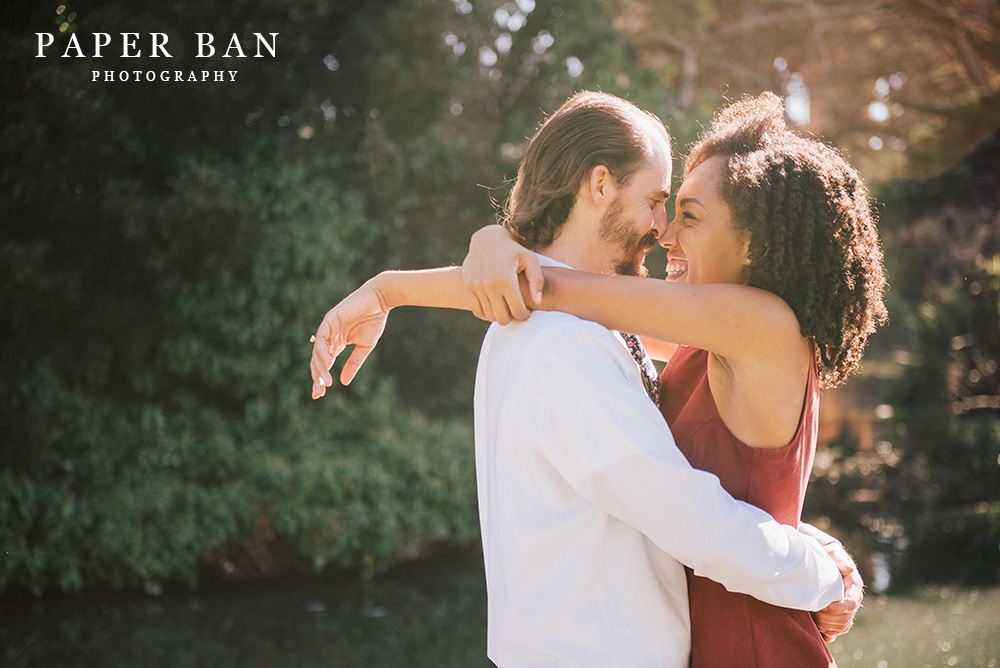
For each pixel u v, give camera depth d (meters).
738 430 1.33
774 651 1.30
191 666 4.39
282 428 7.07
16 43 5.47
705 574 1.23
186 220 5.97
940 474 9.74
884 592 5.37
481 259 1.35
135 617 5.34
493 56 9.38
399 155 8.31
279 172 7.16
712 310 1.27
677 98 11.38
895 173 14.24
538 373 1.27
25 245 5.65
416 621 5.20
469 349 8.92
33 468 5.83
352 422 7.29
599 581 1.25
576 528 1.26
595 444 1.23
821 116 13.46
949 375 11.72
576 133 1.42
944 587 5.48
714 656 1.33
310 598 5.78
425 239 8.75
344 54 7.91
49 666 4.40
